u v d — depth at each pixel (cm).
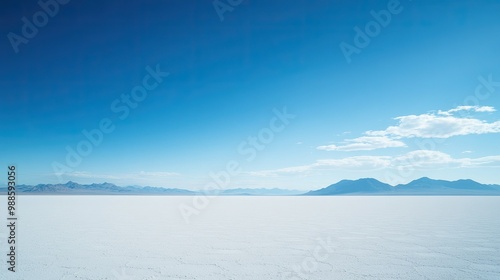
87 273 490
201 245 716
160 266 534
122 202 3019
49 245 709
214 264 547
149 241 766
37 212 1620
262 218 1355
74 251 647
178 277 471
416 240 769
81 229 964
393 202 3216
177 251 652
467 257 590
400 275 480
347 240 777
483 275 478
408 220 1218
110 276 475
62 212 1639
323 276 477
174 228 1003
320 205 2595
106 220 1234
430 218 1291
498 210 1767
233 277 473
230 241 770
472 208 1977
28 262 556
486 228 967
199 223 1143
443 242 741
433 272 495
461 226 1014
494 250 650
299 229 975
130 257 596
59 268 517
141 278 466
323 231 931
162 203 2809
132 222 1168
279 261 568
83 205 2364
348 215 1492
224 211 1831
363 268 520
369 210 1866
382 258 588
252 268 522
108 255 612
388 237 815
